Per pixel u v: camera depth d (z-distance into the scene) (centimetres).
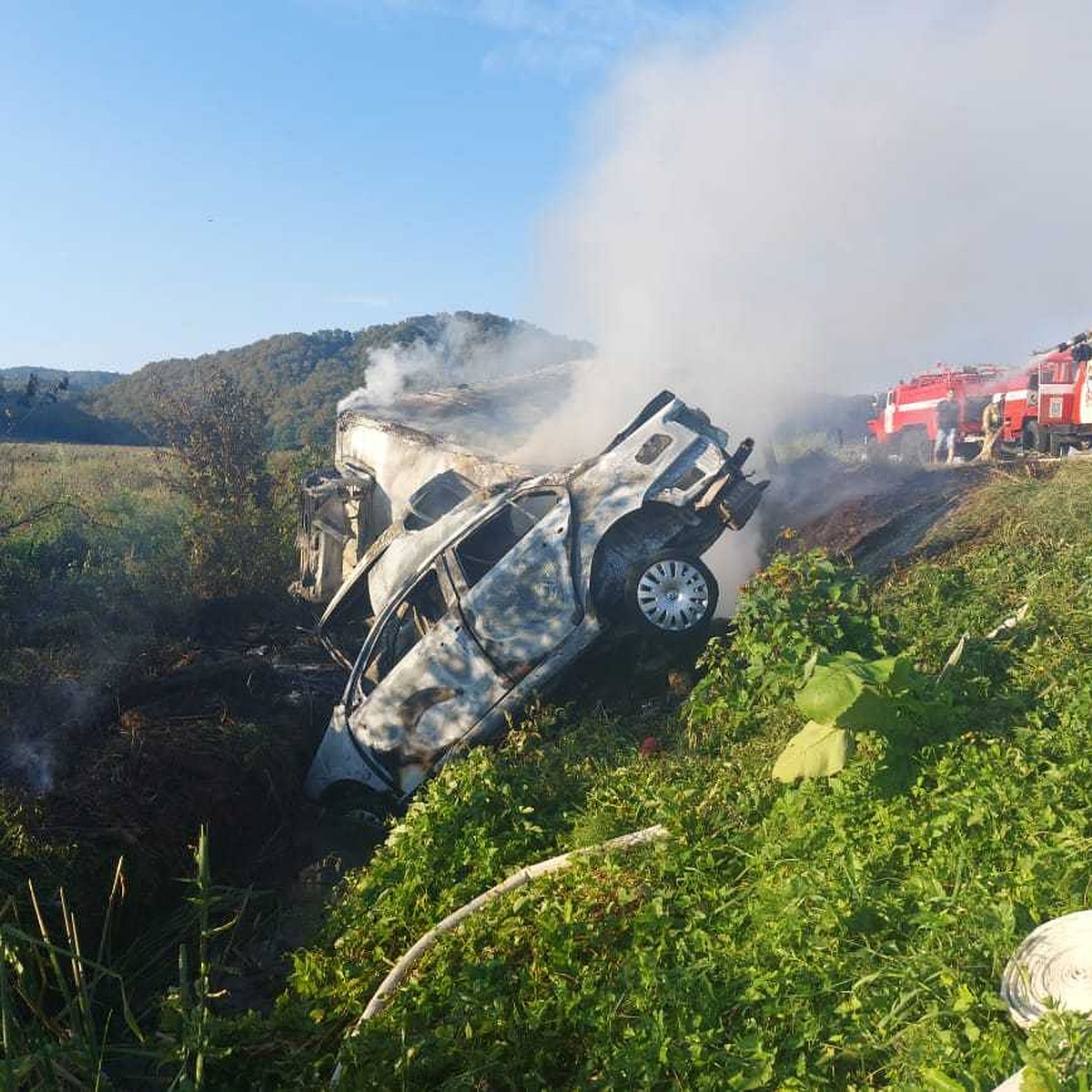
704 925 444
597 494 814
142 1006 527
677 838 514
